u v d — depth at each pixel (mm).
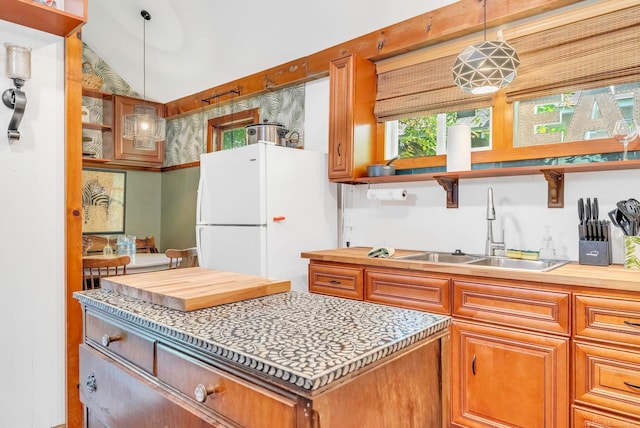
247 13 3293
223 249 2975
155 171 5105
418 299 2109
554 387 1666
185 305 1072
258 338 844
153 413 972
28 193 1950
